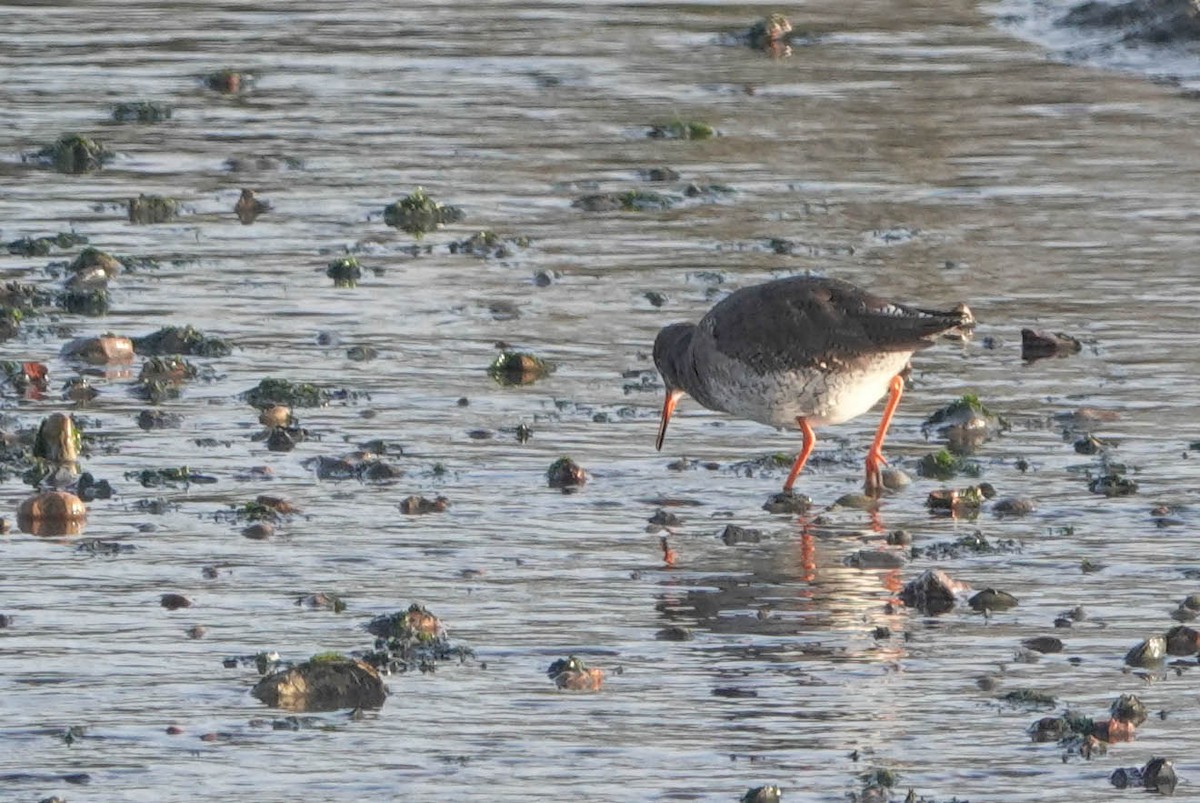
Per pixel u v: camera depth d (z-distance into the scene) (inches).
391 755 400.5
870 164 935.0
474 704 426.3
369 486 567.8
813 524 544.7
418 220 855.1
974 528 541.3
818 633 468.1
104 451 592.7
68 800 378.3
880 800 381.1
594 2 1288.1
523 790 385.7
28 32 1195.3
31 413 623.8
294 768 394.0
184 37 1189.1
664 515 545.6
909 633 468.4
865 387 568.7
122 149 960.9
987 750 405.1
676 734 411.8
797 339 561.3
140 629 462.6
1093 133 986.1
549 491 566.9
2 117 1008.9
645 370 676.1
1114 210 861.2
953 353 693.3
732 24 1227.2
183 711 419.8
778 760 399.5
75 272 771.4
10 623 464.1
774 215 856.9
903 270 778.8
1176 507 553.6
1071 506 556.7
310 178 917.8
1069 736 410.6
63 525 531.8
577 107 1037.8
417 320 726.5
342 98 1056.2
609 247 814.5
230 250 812.0
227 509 546.3
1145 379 665.0
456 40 1185.4
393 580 498.0
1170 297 748.6
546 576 502.3
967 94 1061.8
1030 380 665.6
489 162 942.4
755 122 1008.2
